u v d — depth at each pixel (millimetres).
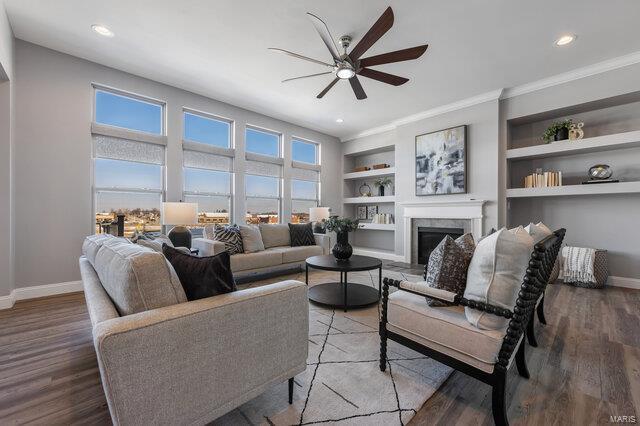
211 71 3674
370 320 2494
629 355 1883
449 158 4672
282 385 1565
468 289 1398
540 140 4258
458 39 2895
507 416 1331
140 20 2689
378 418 1312
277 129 5527
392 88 4066
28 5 2494
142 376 936
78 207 3369
